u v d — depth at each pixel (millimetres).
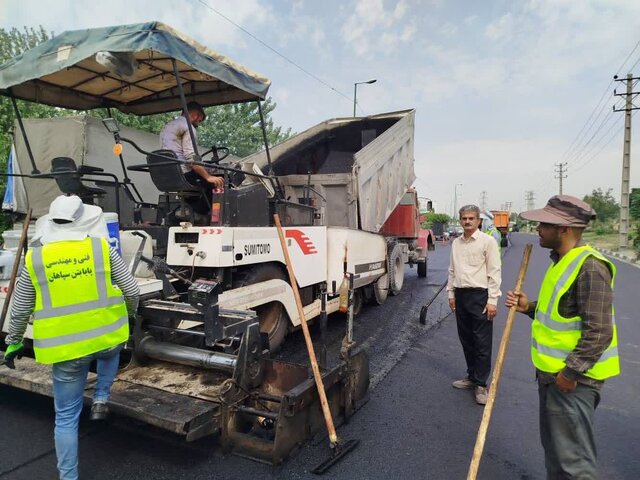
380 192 8219
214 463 3244
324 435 3639
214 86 5605
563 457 2359
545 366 2406
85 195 4895
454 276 4500
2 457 3279
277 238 5199
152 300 3893
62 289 2695
